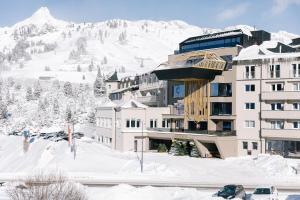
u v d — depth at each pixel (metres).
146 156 77.12
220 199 38.78
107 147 91.31
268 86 72.12
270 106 72.12
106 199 37.00
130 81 120.19
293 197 39.97
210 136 73.94
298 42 94.69
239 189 41.16
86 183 51.59
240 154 74.69
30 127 158.00
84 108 191.75
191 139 77.62
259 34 85.56
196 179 55.03
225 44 83.69
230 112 76.88
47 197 29.77
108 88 131.25
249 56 74.00
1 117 182.38
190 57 81.06
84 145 90.56
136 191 39.06
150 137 86.31
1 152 106.94
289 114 69.31
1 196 37.03
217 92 78.25
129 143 85.06
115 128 89.12
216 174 59.12
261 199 38.34
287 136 69.25
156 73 83.69
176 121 87.12
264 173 59.78
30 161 86.88
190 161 70.50
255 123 73.25
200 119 80.50
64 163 71.62
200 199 38.75
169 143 86.00
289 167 61.75
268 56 71.94
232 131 75.06
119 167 65.62
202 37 89.50
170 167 62.09
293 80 69.50
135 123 86.19
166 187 48.69
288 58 70.06
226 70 77.56
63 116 178.38
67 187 32.00
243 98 74.50
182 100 86.44
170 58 87.88
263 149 72.12
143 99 102.00
